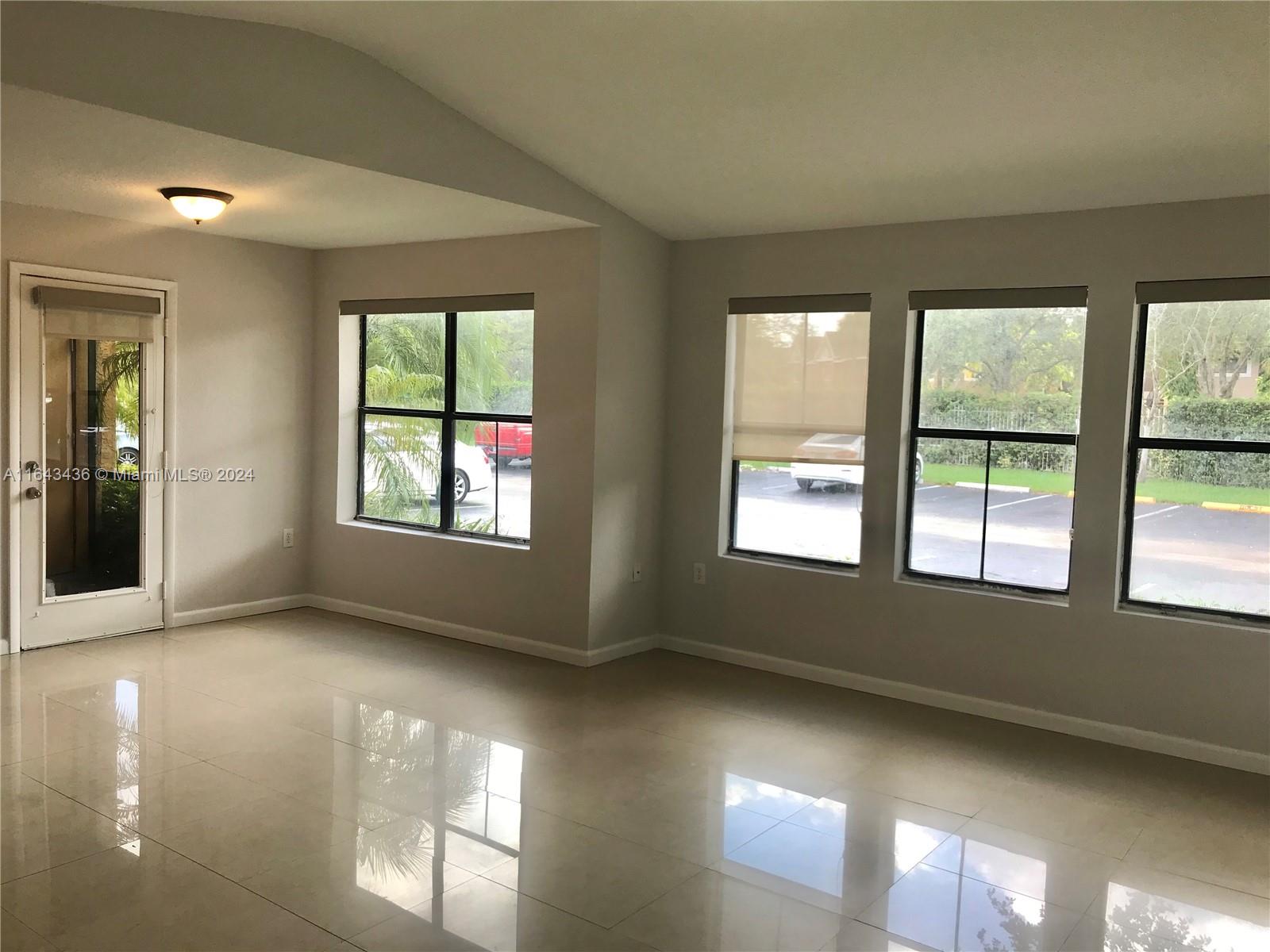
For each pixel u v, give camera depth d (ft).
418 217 16.63
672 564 18.89
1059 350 14.89
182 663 17.17
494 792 12.11
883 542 16.37
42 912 9.07
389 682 16.48
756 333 17.71
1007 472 15.43
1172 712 13.96
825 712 15.48
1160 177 13.05
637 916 9.32
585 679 16.96
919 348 16.14
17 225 16.63
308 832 10.86
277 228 18.35
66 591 18.02
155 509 19.08
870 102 12.46
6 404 16.87
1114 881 10.27
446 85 13.67
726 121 13.56
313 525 21.68
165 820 11.06
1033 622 15.01
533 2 11.25
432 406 20.16
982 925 9.33
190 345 19.29
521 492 18.94
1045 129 12.41
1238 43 10.18
